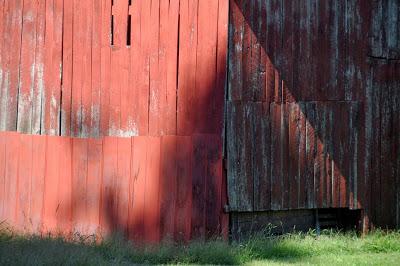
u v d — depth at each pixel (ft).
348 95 68.18
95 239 58.85
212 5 61.46
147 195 61.26
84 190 62.44
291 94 65.00
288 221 65.92
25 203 63.87
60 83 63.82
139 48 62.39
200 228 60.44
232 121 61.87
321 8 66.95
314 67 66.33
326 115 66.69
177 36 61.77
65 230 62.18
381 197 69.46
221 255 54.70
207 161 60.90
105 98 62.85
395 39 71.20
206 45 61.41
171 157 61.11
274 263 53.06
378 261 54.34
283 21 64.80
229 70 61.82
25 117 64.64
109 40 63.00
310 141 65.67
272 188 63.52
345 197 67.26
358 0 69.10
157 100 61.93
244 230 62.95
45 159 63.57
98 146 62.54
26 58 64.80
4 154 64.85
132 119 62.28
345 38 68.23
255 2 63.31
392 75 71.00
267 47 63.93
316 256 57.62
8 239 53.67
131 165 61.82
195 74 61.41
